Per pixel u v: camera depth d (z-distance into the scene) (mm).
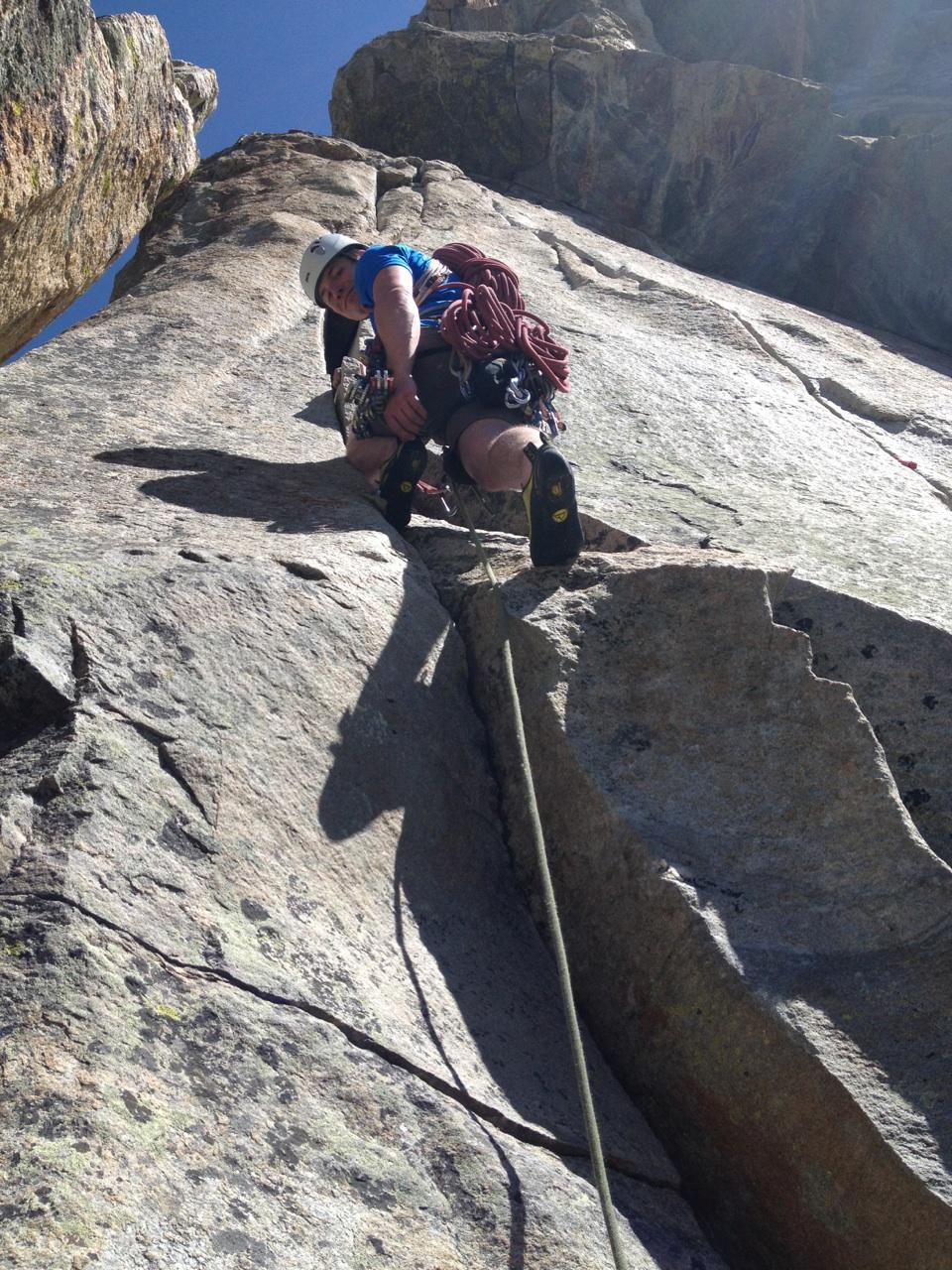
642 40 14695
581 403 4711
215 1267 1439
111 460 3334
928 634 2871
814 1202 1993
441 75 11117
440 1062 1935
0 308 4891
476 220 8055
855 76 15672
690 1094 2160
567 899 2428
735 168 10664
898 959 2156
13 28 4055
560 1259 1724
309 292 3490
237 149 8992
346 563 2748
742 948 2158
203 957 1794
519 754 2578
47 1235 1358
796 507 3912
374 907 2154
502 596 2799
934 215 9938
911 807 2680
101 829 1839
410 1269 1589
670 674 2623
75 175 4785
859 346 7738
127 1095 1551
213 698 2207
